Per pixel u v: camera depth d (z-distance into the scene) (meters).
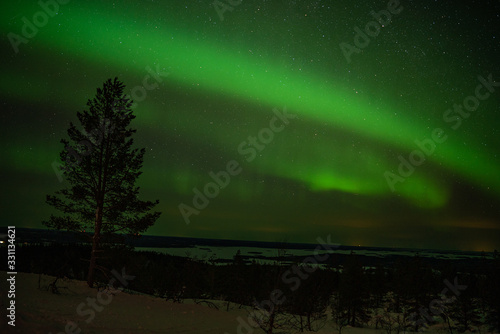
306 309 21.23
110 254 23.64
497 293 25.58
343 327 25.50
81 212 23.11
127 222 23.30
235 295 30.88
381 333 25.42
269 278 18.95
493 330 26.00
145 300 21.50
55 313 13.54
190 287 31.53
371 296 39.31
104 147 23.67
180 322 16.56
